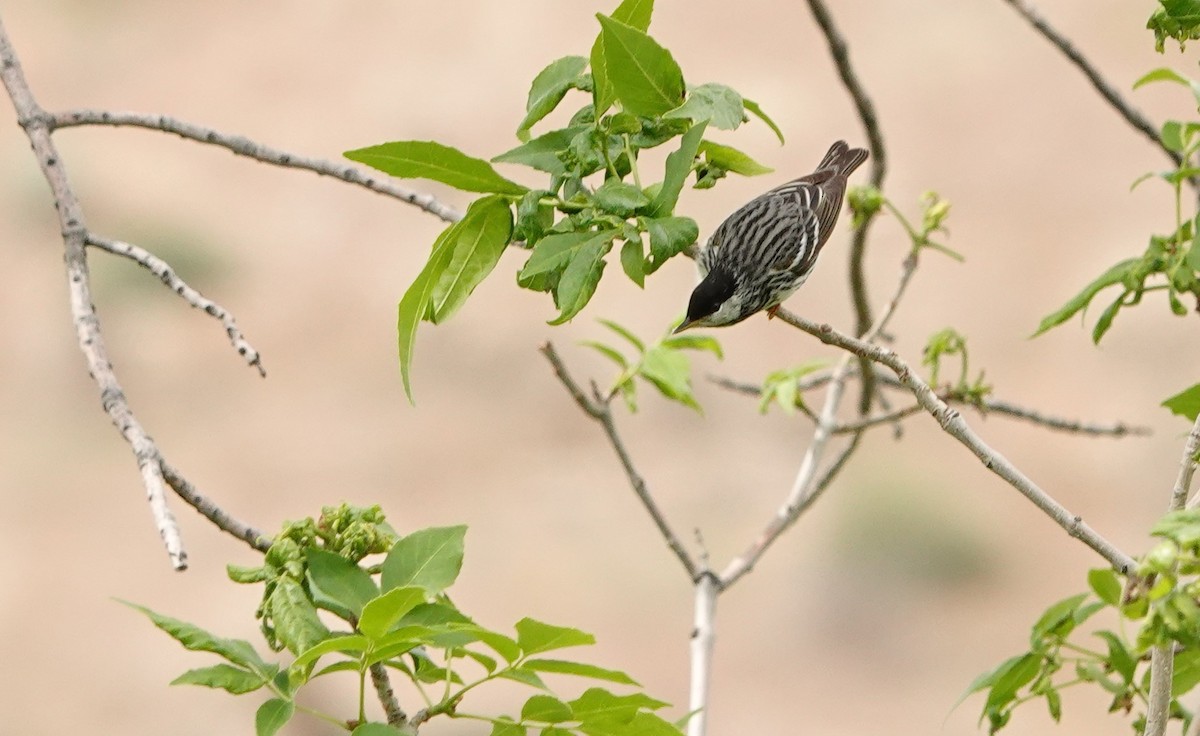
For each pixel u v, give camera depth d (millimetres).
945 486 18297
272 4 27500
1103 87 6270
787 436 19328
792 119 23469
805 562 17938
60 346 21516
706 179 4172
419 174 3832
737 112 3805
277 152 4980
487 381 20531
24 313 22078
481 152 24688
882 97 23703
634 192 3732
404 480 19172
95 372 4098
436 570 3627
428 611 3551
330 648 3334
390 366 21094
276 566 3605
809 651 17078
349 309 22156
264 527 18625
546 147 3914
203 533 18625
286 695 3479
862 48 24734
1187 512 3121
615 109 4094
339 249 23125
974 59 24453
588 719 3648
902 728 15992
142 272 22375
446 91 25906
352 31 27172
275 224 23625
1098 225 21516
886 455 18906
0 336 21562
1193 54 10180
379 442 19781
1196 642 3104
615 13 4016
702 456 19172
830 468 6445
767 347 19891
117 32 27484
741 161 4199
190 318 22062
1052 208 21859
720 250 6051
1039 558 17781
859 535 17859
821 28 6336
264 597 3607
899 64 24406
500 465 19281
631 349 20250
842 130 23203
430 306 3914
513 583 17594
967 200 22016
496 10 27188
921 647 16844
